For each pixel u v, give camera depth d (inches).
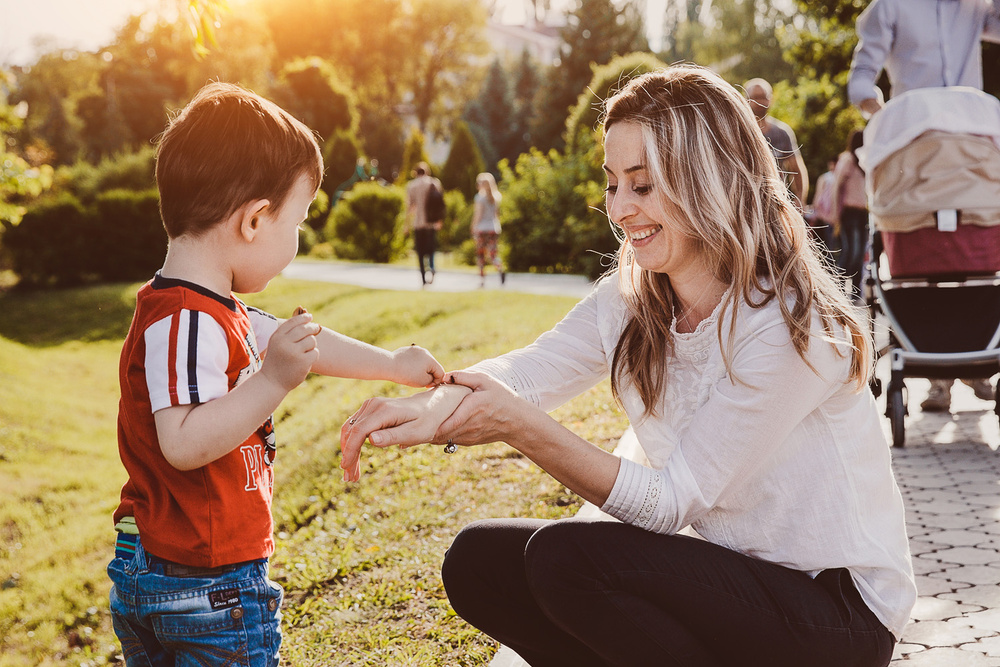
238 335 69.3
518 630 76.6
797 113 768.3
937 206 176.2
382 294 553.9
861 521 69.4
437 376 83.7
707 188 65.9
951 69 185.8
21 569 215.0
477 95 2410.2
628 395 78.1
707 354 70.3
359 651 116.0
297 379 64.7
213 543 67.1
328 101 1552.7
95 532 236.7
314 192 74.2
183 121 70.0
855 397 69.2
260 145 68.6
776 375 65.7
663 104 67.0
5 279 850.8
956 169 173.3
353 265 872.9
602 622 66.7
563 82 1715.1
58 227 823.7
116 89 1764.3
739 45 1801.2
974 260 179.3
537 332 318.7
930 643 101.0
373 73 2183.8
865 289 196.7
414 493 175.5
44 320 697.6
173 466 64.3
